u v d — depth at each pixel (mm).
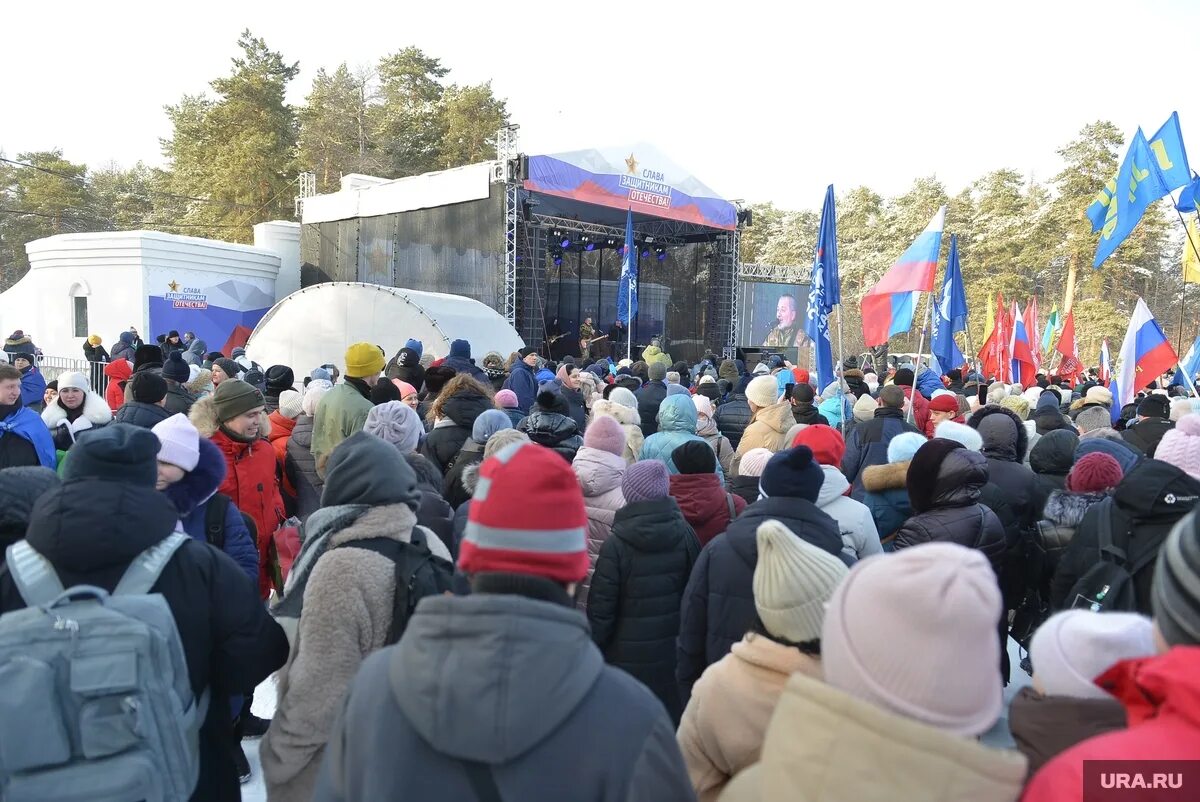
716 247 24531
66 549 1827
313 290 15094
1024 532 4363
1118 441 5008
